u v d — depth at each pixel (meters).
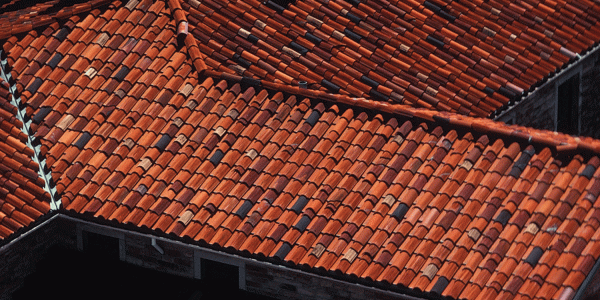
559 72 32.88
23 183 26.81
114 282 27.28
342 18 31.48
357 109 27.92
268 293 26.19
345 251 24.55
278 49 30.22
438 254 24.00
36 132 28.31
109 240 27.97
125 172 27.14
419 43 31.44
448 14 32.62
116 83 29.17
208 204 26.02
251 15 30.88
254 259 25.08
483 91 30.45
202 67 29.20
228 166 26.94
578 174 24.84
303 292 25.70
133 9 30.88
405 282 23.67
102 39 30.14
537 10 34.12
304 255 24.77
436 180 25.67
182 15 30.34
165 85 29.05
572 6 34.88
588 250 23.20
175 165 27.03
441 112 28.59
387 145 26.91
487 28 32.75
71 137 28.08
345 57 30.31
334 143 27.22
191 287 26.91
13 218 26.14
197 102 28.59
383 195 25.69
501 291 23.14
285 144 27.27
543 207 24.33
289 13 31.23
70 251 28.16
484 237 24.12
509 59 31.81
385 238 24.67
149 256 27.28
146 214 26.17
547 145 25.66
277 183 26.22
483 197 25.02
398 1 32.50
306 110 28.16
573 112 36.09
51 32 30.52
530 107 32.56
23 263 27.36
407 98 29.73
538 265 23.33
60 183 27.06
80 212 26.39
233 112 28.19
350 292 25.09
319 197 25.73
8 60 29.83
